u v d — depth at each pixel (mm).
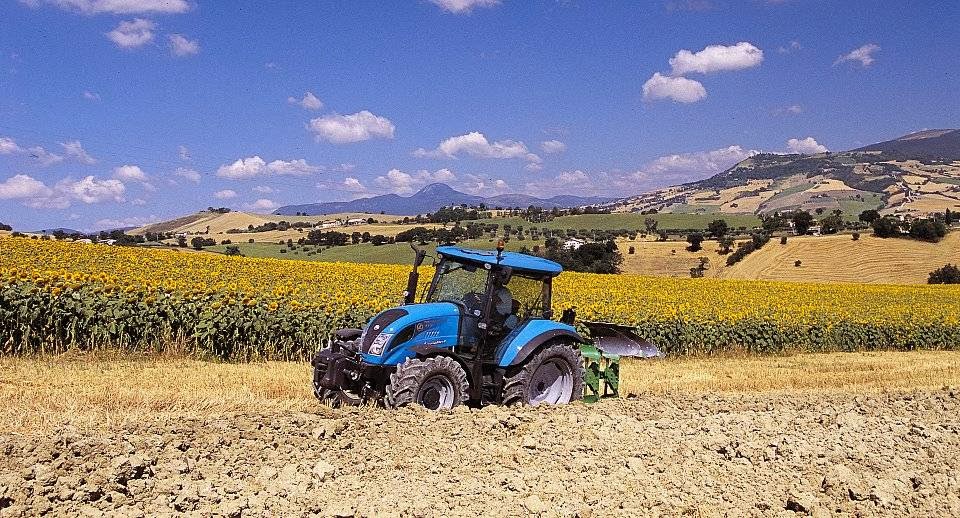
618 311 24078
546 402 10859
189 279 25219
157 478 6988
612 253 80312
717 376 17141
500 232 95750
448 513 6484
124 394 10484
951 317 29672
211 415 9570
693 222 119750
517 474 7566
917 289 50875
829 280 75312
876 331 27578
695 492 7363
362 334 10281
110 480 6711
